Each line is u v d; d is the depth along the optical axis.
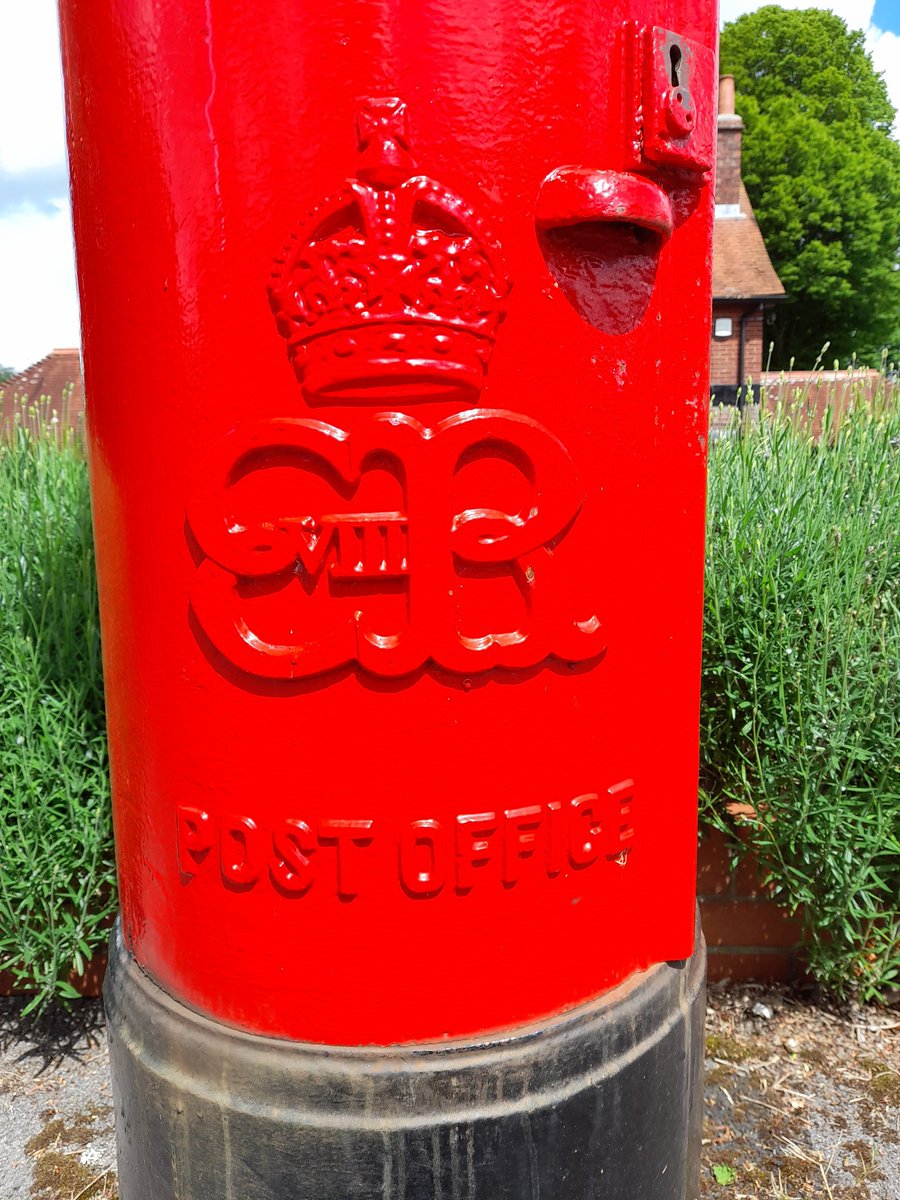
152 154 1.04
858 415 2.53
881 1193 1.65
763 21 25.88
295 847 1.10
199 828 1.15
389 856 1.10
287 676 1.07
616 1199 1.22
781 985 2.24
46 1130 1.85
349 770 1.08
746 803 2.05
